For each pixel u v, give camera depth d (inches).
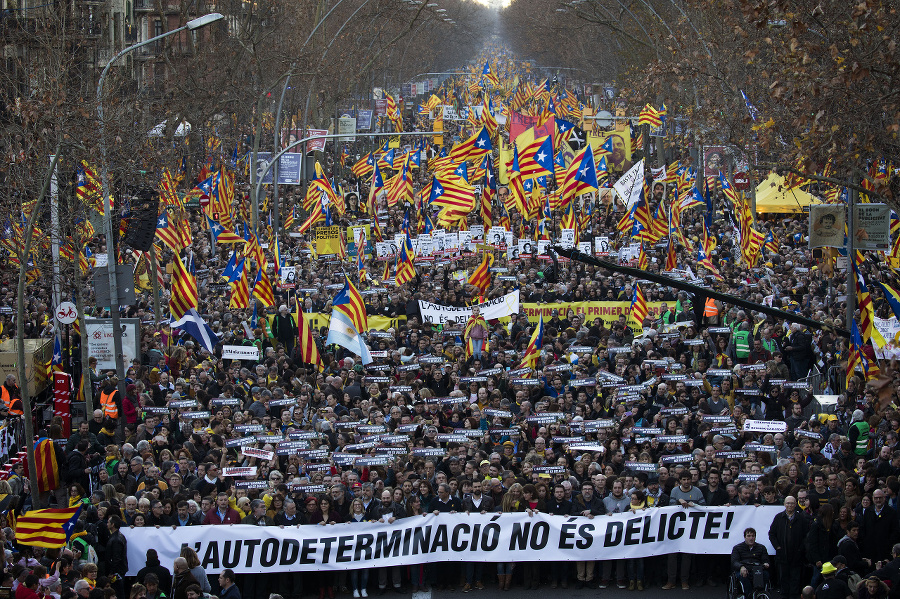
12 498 1353.3
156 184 2652.6
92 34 4092.0
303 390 1809.8
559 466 1453.0
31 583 1069.1
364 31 5575.8
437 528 1389.0
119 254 3171.8
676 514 1381.6
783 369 1862.7
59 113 2055.9
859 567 1252.5
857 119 1626.5
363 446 1517.0
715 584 1429.6
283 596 1406.3
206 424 1699.1
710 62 2778.1
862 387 1753.2
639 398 1738.4
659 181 4030.5
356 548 1370.6
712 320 2338.8
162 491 1419.8
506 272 2770.7
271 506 1392.7
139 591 1116.5
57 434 1626.5
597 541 1382.9
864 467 1385.3
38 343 2183.8
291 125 5167.3
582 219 3708.2
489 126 5027.1
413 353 2182.6
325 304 2642.7
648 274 938.7
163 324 2429.9
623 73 5777.6
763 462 1477.6
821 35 1754.4
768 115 2219.5
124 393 1878.7
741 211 2876.5
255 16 4626.0
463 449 1523.1
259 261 2357.3
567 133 4643.2
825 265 2268.7
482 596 1396.4
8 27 3191.4
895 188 1790.1
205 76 4178.2
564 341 2188.7
